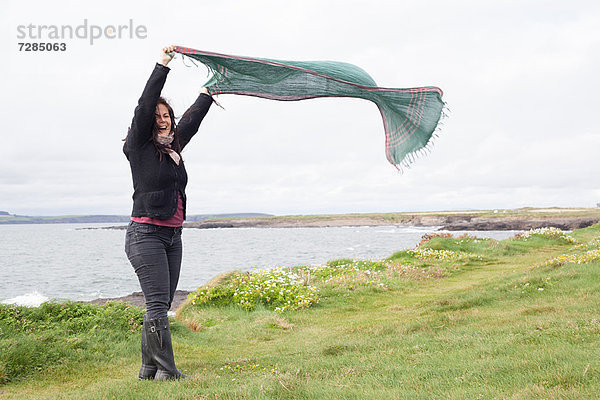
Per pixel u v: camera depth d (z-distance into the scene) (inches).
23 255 2421.3
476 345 221.3
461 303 410.3
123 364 262.4
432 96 190.5
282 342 358.0
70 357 261.4
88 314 342.0
